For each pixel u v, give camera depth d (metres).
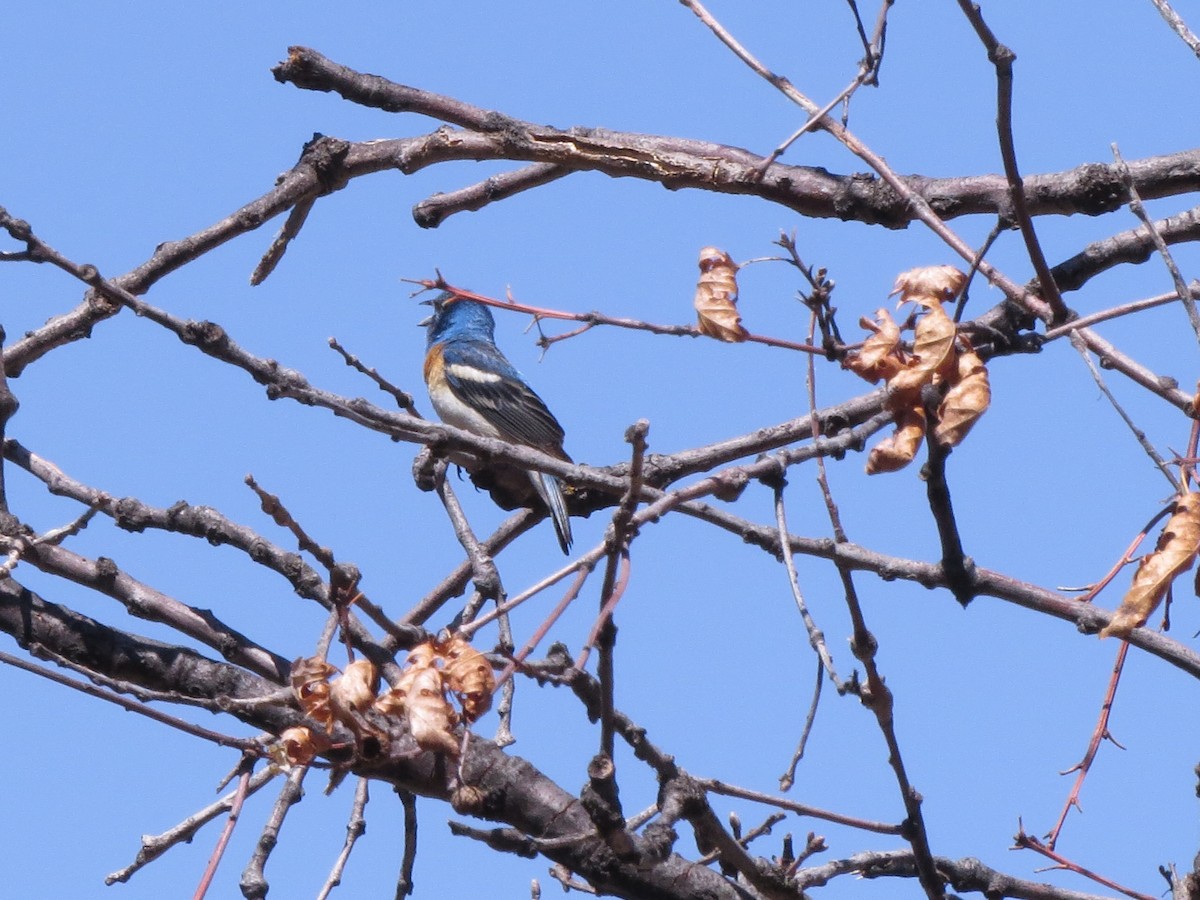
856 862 10.27
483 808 8.98
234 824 7.71
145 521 10.31
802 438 11.31
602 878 8.94
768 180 12.01
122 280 12.64
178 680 9.74
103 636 9.83
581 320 8.82
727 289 8.05
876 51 9.01
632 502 6.94
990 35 8.34
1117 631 7.25
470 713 6.95
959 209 11.85
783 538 7.70
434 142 12.81
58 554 10.21
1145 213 7.43
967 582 8.55
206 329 8.16
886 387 7.62
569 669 7.67
